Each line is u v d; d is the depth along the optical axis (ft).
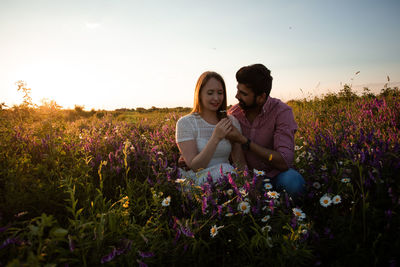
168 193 7.75
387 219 5.26
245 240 5.79
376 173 6.15
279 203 6.50
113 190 8.57
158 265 5.45
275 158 8.17
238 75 8.36
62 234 4.19
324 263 5.30
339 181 6.71
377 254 4.98
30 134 10.62
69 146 10.23
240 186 6.88
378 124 11.38
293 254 4.99
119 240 5.48
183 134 9.09
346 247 5.18
